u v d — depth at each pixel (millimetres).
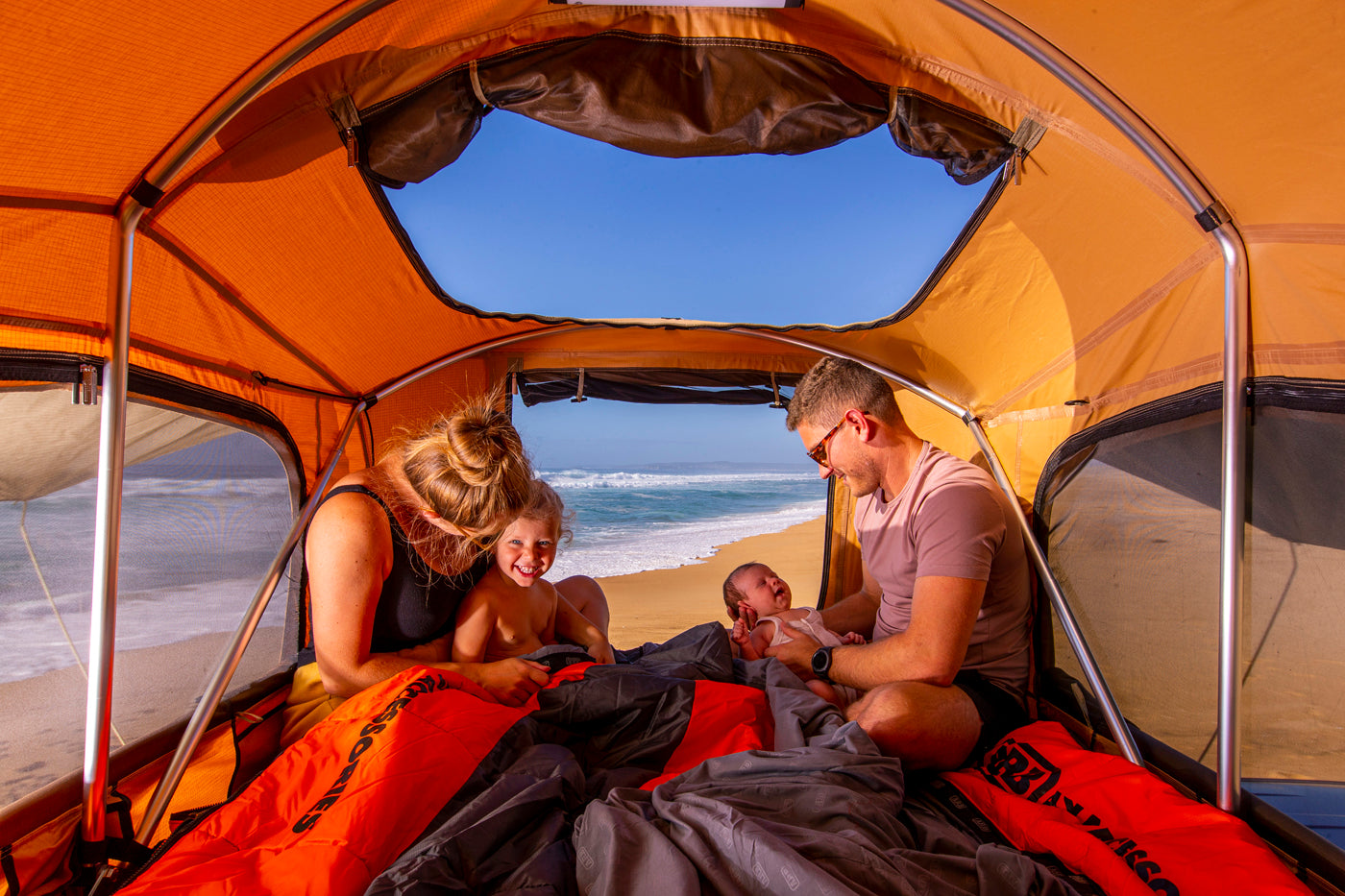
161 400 1924
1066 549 2369
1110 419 2166
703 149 1866
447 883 1123
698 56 1692
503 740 1581
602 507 16719
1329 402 1443
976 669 2125
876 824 1351
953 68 1666
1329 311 1444
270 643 2484
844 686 2141
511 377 3812
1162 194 1691
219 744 1908
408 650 2049
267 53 1368
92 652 1435
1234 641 1620
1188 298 1841
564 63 1685
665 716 1822
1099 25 1342
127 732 1807
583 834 1245
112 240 1489
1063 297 2285
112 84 1223
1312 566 1466
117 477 1482
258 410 2387
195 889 1141
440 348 3121
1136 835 1400
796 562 9141
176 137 1443
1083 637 2213
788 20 1624
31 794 1426
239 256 1956
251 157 1666
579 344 3660
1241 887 1170
